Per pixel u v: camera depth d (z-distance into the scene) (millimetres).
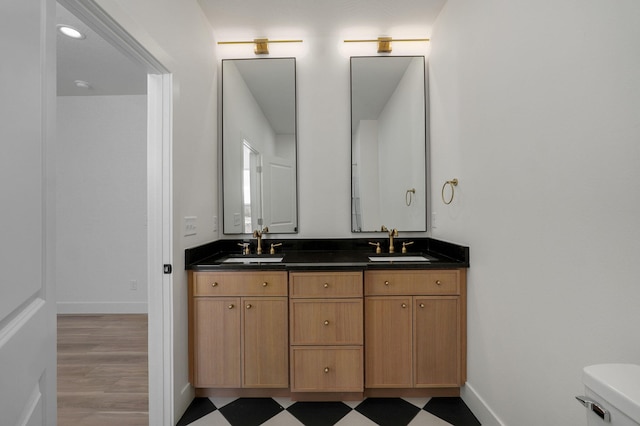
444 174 2080
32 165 650
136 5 1285
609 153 854
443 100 2088
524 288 1232
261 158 2398
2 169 554
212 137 2244
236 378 1779
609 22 850
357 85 2396
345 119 2416
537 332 1157
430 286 1780
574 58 971
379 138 2398
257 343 1783
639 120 774
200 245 1950
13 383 585
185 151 1759
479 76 1585
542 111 1119
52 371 734
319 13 2133
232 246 2375
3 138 555
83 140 3348
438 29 2170
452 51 1931
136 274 3355
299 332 1752
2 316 555
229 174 2389
